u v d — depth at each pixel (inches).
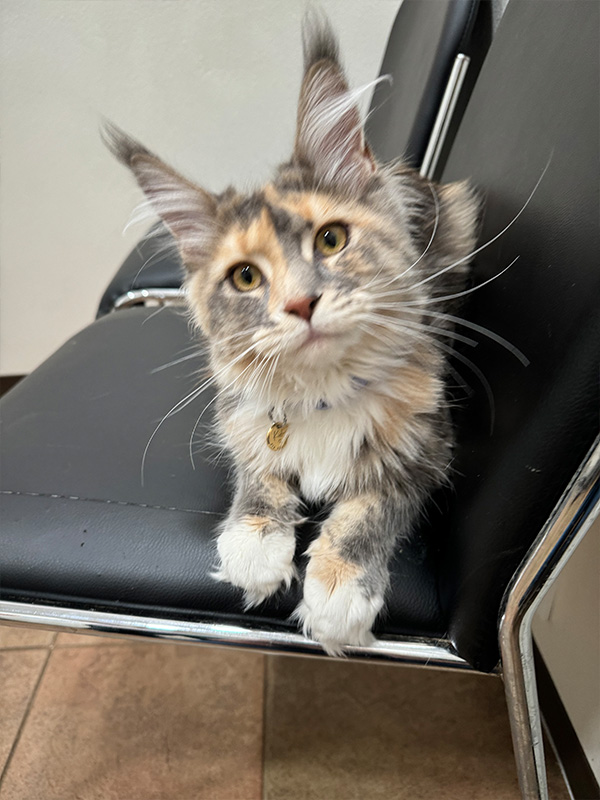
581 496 18.5
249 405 28.8
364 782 37.2
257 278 25.5
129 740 40.3
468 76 38.7
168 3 57.8
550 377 19.0
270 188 26.3
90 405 36.7
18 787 37.8
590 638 34.0
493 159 28.7
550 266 20.5
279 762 38.5
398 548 26.9
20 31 58.6
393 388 27.0
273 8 58.1
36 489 29.8
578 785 35.6
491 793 36.3
